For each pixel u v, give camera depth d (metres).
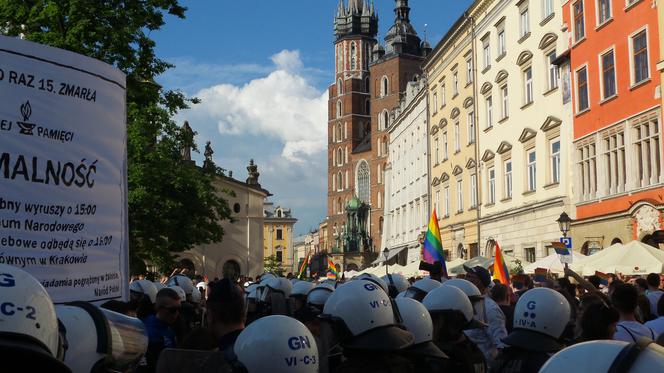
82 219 6.20
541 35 34.97
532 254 35.97
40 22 21.48
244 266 59.56
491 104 42.38
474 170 45.28
